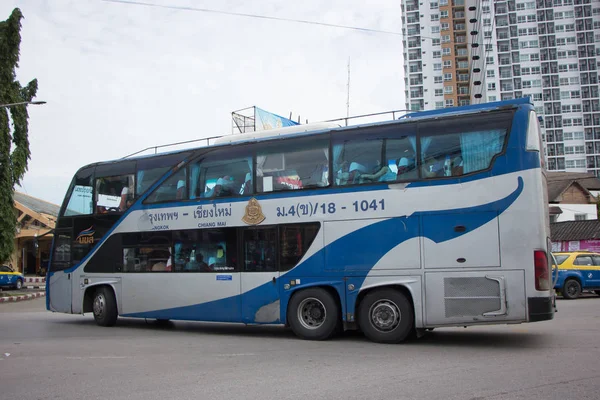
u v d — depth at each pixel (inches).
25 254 1924.2
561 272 800.3
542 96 3651.6
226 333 467.8
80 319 613.0
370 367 291.4
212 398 231.5
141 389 252.2
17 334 473.7
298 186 417.1
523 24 3710.6
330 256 396.5
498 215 347.9
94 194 539.5
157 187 493.4
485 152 357.1
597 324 452.1
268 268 423.8
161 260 481.1
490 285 345.4
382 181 385.1
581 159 3585.1
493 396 221.8
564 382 243.4
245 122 1181.1
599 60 3612.2
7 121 1127.0
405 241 371.9
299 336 408.2
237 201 443.2
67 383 270.2
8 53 1122.7
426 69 4025.6
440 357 318.0
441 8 4060.0
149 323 557.0
